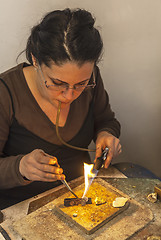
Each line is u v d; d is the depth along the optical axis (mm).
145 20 1683
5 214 987
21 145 1243
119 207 970
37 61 918
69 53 797
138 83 1839
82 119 1296
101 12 1674
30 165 1001
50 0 1564
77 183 1139
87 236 873
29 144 1235
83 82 903
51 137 1240
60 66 826
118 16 1686
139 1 1642
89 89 1293
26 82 1165
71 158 1344
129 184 1138
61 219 939
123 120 1948
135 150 2021
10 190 1296
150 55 1757
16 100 1166
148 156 2023
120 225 912
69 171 1352
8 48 1586
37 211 971
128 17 1686
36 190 1300
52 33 820
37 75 1075
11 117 1192
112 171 1226
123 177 1185
